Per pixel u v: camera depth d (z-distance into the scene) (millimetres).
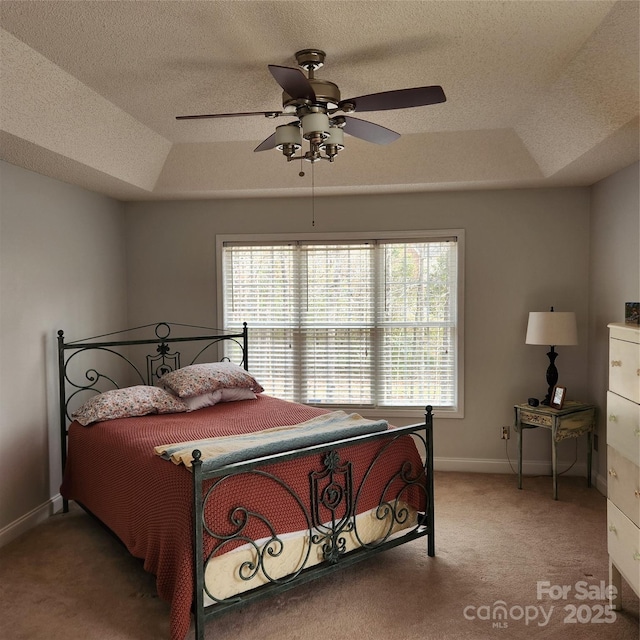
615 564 2473
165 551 2348
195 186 4266
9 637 2363
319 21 2256
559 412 3855
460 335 4449
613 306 3799
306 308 4645
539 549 3115
